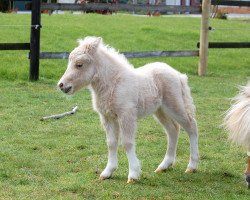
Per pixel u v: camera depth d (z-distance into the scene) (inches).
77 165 289.7
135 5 583.8
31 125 371.9
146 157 310.0
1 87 491.8
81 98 464.4
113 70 261.1
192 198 244.8
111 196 243.4
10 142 329.7
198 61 667.4
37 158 299.7
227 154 322.0
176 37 781.9
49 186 255.8
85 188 252.5
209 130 378.6
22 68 553.9
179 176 276.8
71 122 383.9
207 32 605.9
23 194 244.5
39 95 464.8
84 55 256.1
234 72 640.4
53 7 537.0
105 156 308.2
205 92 513.0
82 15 943.0
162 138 352.5
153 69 276.1
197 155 284.5
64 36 706.2
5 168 281.0
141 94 263.6
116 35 743.1
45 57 528.1
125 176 273.3
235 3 660.1
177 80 278.2
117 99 258.1
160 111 283.1
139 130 369.7
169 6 603.2
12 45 510.6
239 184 268.1
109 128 268.2
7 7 1035.3
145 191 250.4
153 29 813.9
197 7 607.8
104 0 1032.8
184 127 281.4
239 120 252.5
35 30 514.3
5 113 401.4
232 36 831.7
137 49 682.2
